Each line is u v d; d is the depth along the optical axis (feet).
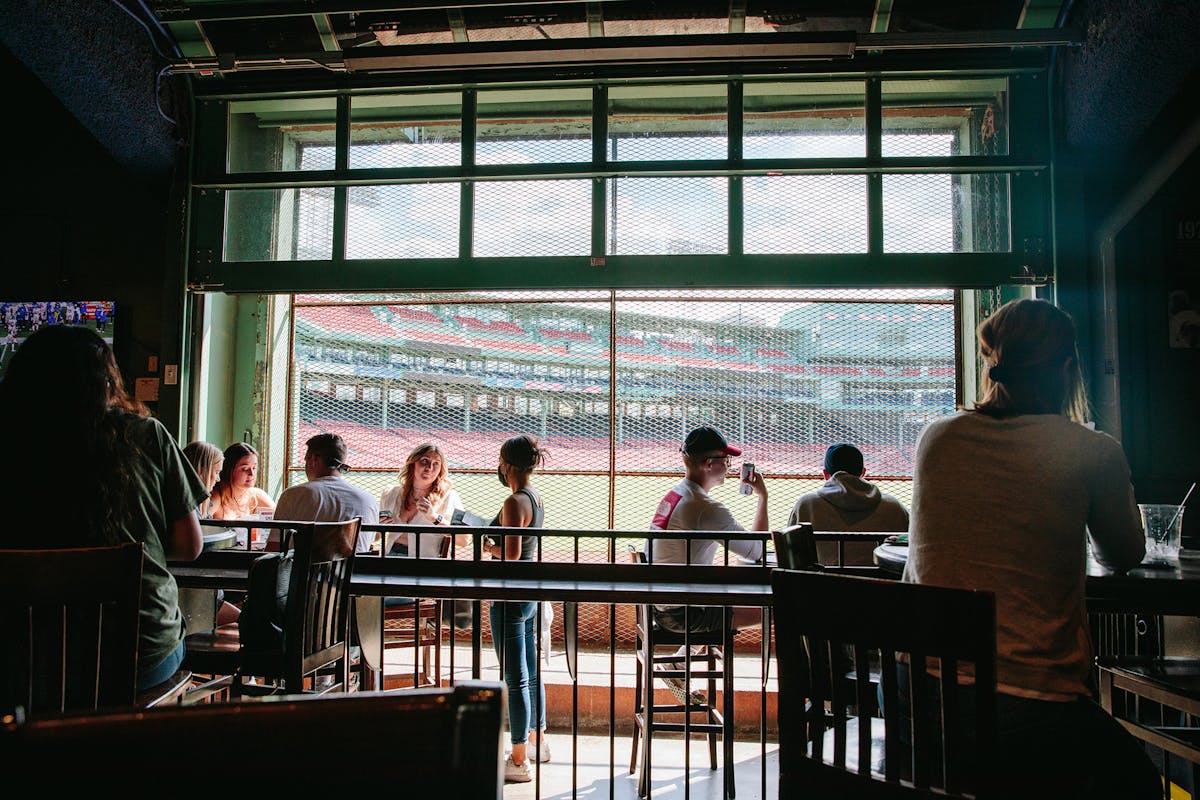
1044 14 12.55
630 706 13.23
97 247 15.14
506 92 13.96
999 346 5.05
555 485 16.56
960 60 13.15
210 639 8.40
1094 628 9.98
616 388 16.60
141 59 13.24
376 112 14.15
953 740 3.70
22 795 1.83
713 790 10.55
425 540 13.30
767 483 16.26
